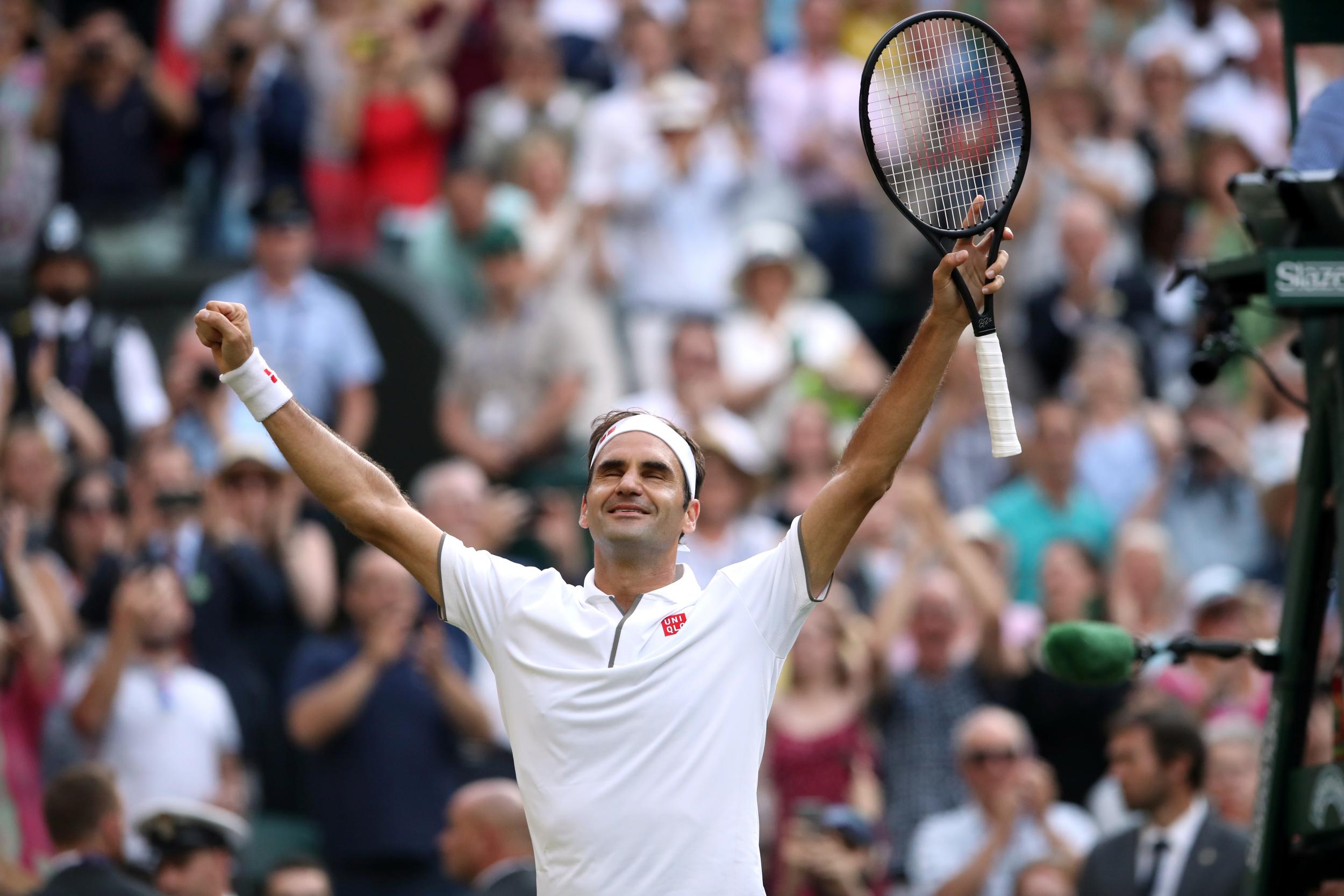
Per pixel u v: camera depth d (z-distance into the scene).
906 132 19.61
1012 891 28.89
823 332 45.41
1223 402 44.94
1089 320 46.41
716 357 40.41
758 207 48.72
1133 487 42.16
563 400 43.81
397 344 46.00
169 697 33.44
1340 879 18.75
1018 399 46.03
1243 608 33.62
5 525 34.88
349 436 43.62
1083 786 33.88
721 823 15.76
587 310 45.12
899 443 16.16
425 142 50.62
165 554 36.88
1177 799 26.72
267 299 43.41
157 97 49.44
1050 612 35.66
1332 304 17.47
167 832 27.06
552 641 16.33
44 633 34.19
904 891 32.44
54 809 26.41
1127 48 55.50
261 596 36.97
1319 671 20.88
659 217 47.19
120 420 42.75
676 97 47.91
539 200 47.47
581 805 15.79
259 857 34.31
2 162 49.94
